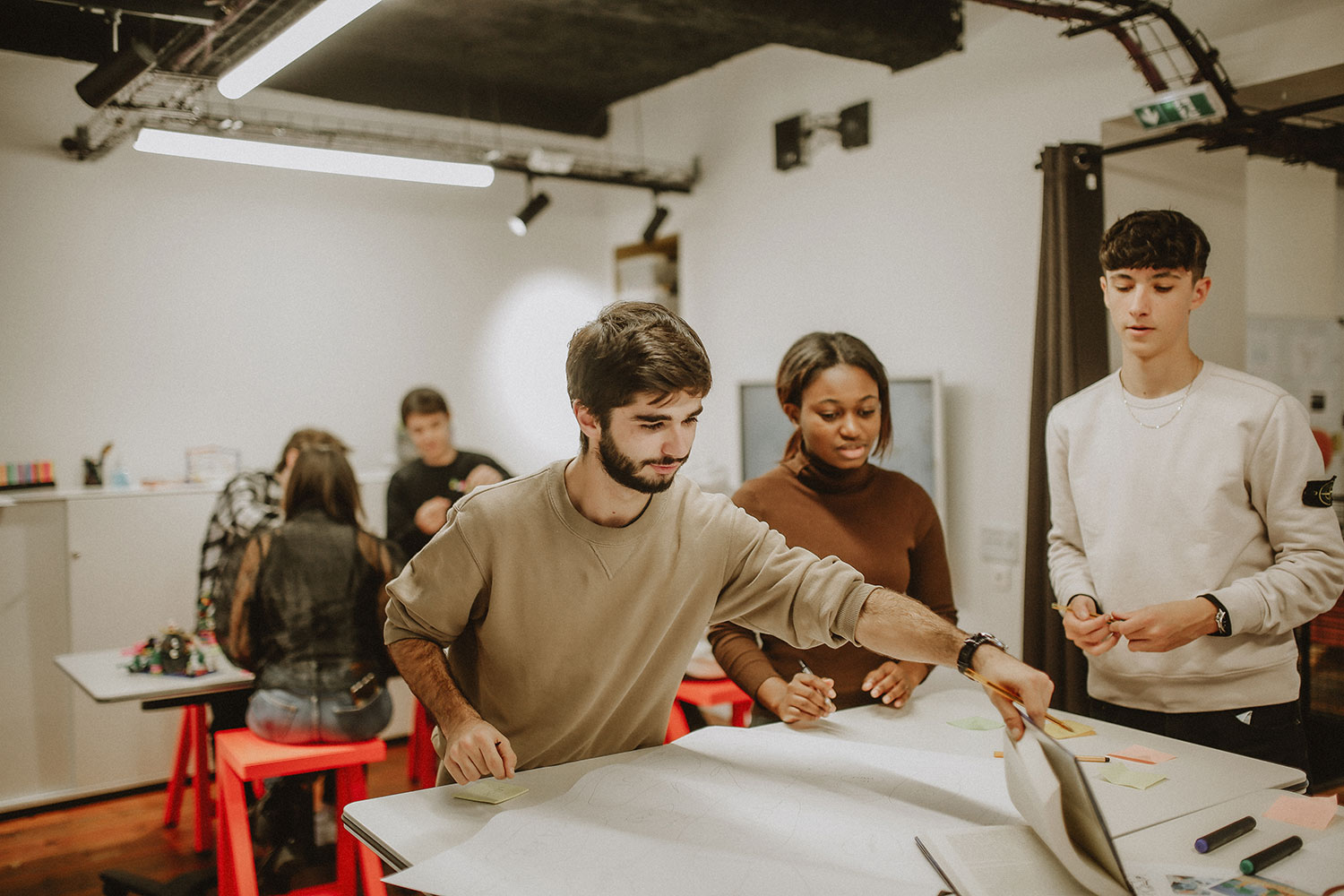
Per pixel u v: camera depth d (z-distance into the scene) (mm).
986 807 1321
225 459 4219
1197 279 1901
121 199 4039
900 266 3660
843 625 1485
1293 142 2867
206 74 3035
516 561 1459
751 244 4371
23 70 3799
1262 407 1798
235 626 2689
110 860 3197
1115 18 2490
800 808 1313
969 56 3367
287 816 3061
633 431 1309
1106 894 1030
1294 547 1763
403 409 4004
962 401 3443
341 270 4605
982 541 3389
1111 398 1999
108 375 4031
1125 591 1927
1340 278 5008
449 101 4707
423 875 1119
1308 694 2723
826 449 2021
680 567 1537
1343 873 1137
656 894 1069
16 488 3732
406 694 4418
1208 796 1387
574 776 1460
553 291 5285
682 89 4719
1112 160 2939
